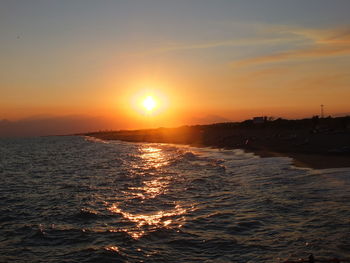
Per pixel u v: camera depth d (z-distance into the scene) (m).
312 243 16.95
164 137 181.25
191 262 15.89
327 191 27.52
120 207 27.08
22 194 35.12
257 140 89.94
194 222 21.94
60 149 130.38
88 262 16.48
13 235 21.12
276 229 19.58
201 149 90.31
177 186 35.25
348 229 18.47
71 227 22.19
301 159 48.81
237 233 19.45
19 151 127.38
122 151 100.12
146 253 17.16
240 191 30.89
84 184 40.03
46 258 17.23
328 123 112.56
